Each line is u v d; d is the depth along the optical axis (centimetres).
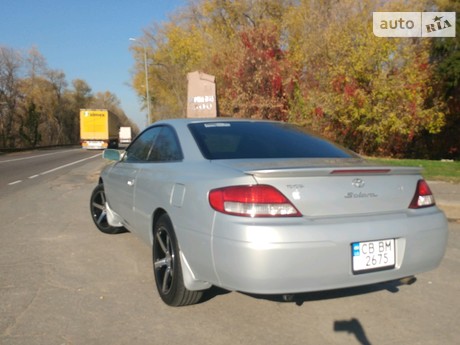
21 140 6075
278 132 407
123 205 486
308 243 274
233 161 328
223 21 3762
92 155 3325
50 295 381
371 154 2222
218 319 336
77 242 562
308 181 291
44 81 7288
